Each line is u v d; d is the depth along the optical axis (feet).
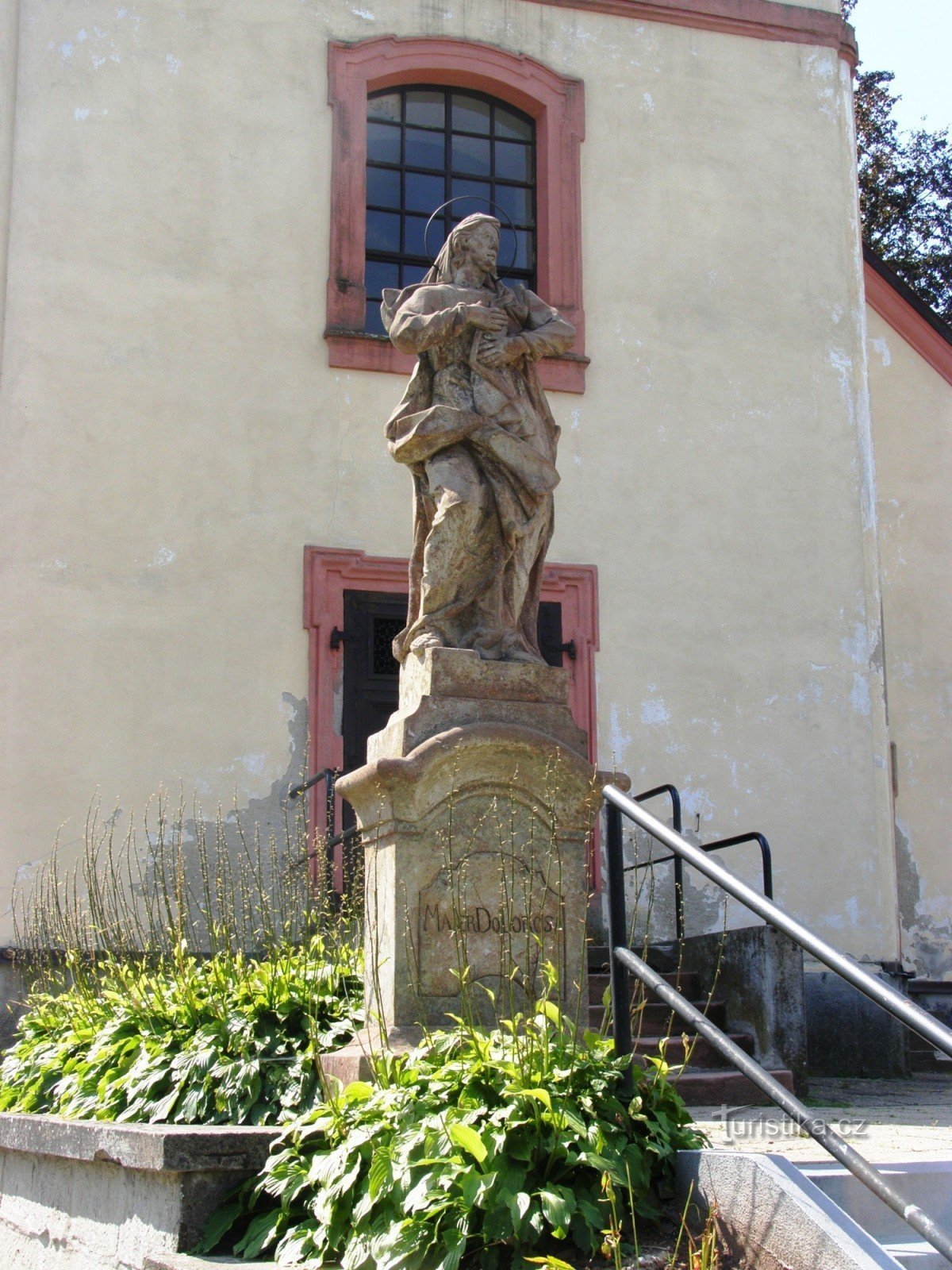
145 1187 14.90
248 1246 13.73
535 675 19.97
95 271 37.65
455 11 42.42
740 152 44.21
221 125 39.50
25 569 35.50
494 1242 12.60
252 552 37.29
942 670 46.57
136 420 37.14
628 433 41.19
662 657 40.04
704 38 44.68
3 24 38.14
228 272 38.68
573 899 19.26
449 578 20.25
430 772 18.69
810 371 43.29
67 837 34.24
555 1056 14.15
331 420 38.63
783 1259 12.01
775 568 41.60
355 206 40.11
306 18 40.93
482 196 42.60
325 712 36.81
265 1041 18.11
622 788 19.74
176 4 39.75
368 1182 13.10
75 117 38.32
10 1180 18.76
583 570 39.78
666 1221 13.58
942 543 47.32
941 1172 13.48
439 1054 14.97
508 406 20.86
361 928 21.36
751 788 39.96
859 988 10.87
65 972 26.94
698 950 29.09
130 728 35.37
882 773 41.22
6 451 36.04
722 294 42.98
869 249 47.55
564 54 43.24
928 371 48.19
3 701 34.63
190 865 34.86
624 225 42.63
